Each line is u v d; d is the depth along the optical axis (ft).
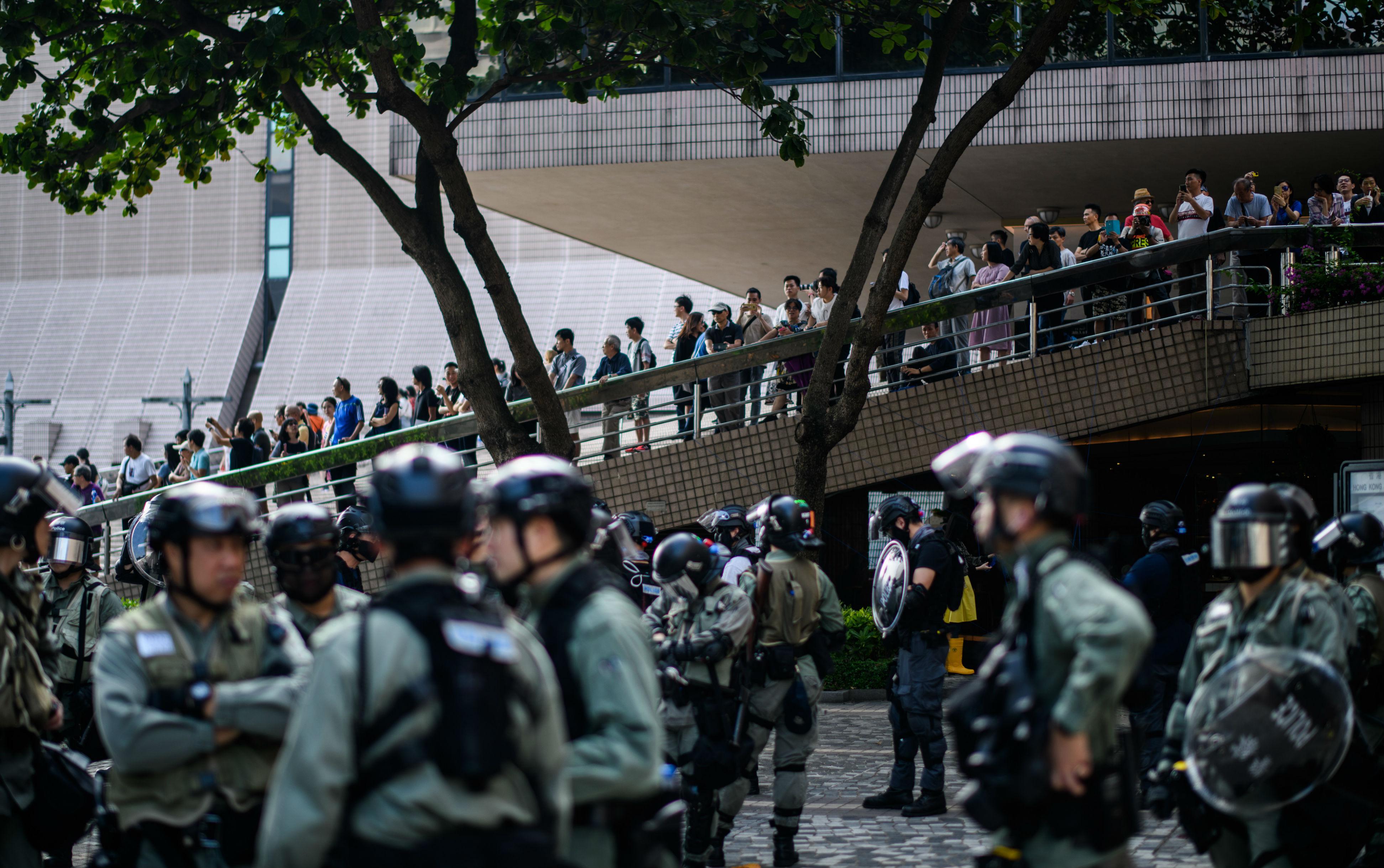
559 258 125.80
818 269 70.18
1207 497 45.65
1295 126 44.14
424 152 33.91
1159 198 54.34
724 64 32.81
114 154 36.99
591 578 10.77
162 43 32.73
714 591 19.98
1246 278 41.27
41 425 135.64
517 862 8.55
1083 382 40.32
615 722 10.22
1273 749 13.44
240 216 139.33
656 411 47.88
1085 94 45.73
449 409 52.03
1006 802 11.09
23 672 14.08
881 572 26.05
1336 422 43.75
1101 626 10.64
